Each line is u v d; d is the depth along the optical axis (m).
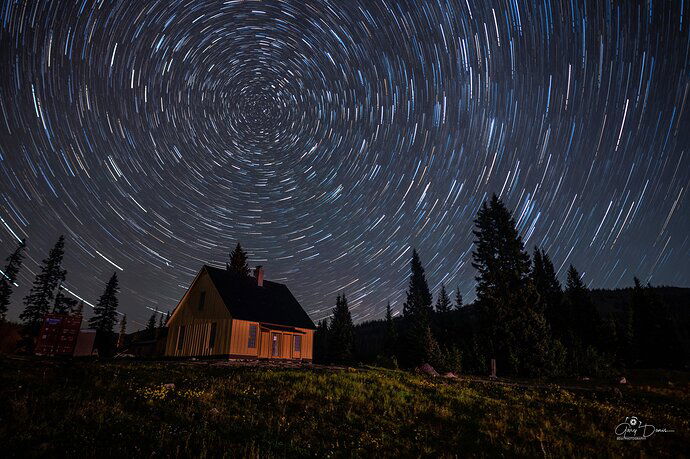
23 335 29.73
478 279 34.78
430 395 14.07
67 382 10.66
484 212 36.44
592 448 10.42
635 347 41.12
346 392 12.83
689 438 11.71
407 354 39.44
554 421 12.38
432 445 9.55
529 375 27.42
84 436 7.59
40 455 6.75
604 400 16.20
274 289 33.75
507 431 11.09
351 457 8.28
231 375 13.91
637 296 43.09
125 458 7.03
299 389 12.40
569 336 36.06
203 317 27.25
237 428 8.91
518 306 31.55
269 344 27.02
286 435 8.89
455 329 45.72
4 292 43.53
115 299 50.38
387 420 10.86
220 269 30.50
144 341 35.41
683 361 39.28
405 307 58.84
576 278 50.59
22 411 8.16
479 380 20.86
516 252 33.94
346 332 49.34
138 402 9.88
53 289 45.22
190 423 8.91
